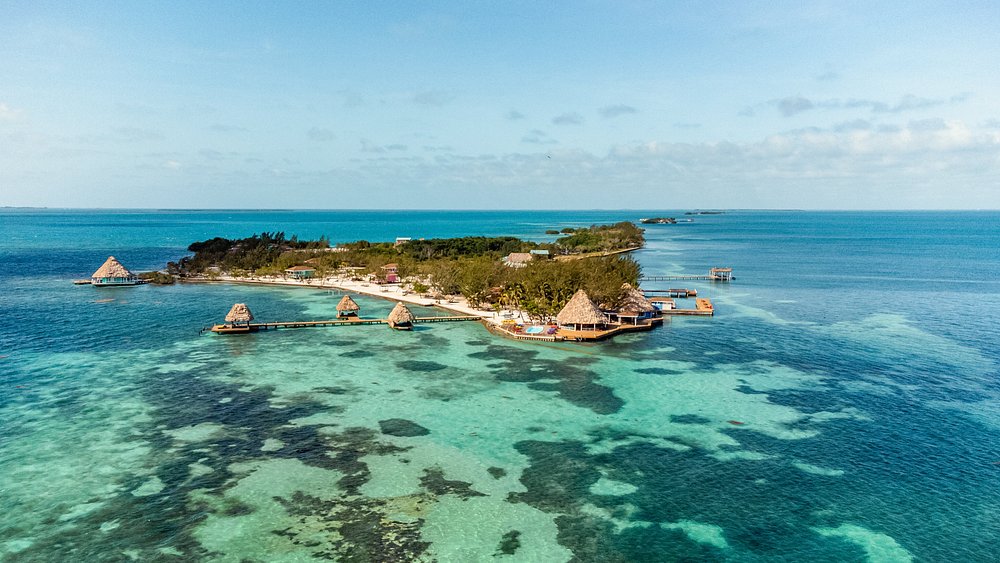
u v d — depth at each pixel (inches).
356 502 1183.6
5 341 2404.0
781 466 1350.9
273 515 1131.3
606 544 1058.1
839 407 1722.4
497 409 1700.3
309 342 2481.5
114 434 1483.8
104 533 1064.2
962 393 1840.6
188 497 1189.7
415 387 1891.0
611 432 1542.8
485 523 1117.1
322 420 1601.9
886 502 1197.7
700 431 1551.4
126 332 2596.0
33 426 1524.4
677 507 1179.3
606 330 2623.0
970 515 1149.1
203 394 1793.8
